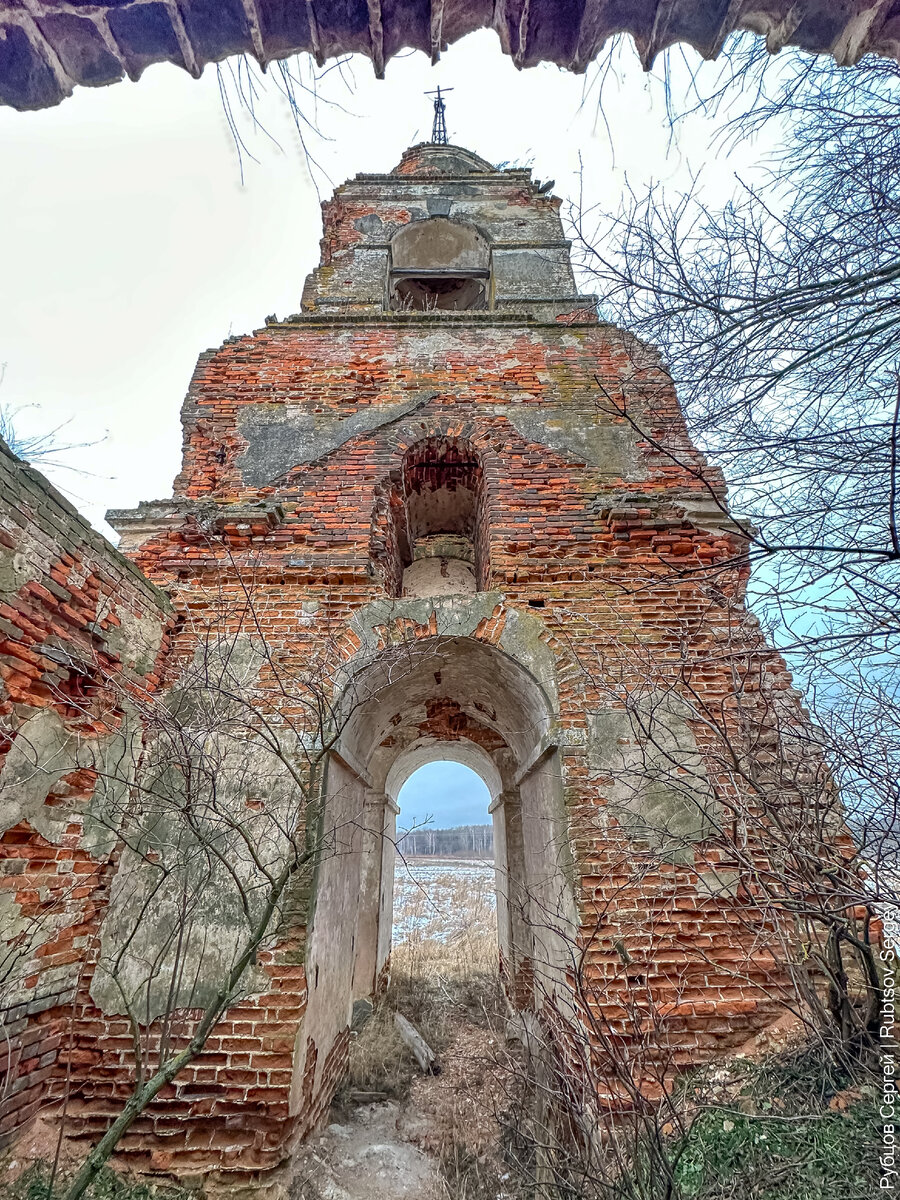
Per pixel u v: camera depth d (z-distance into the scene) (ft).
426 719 29.04
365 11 6.99
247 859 14.30
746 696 15.57
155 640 16.08
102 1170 11.93
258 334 22.68
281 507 18.75
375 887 27.71
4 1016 11.23
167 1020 8.77
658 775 14.97
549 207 29.71
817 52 7.45
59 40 6.93
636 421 20.52
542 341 22.56
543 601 17.74
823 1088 10.96
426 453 22.06
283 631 17.26
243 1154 12.24
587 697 16.28
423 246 31.32
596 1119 10.19
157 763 12.02
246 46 7.17
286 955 13.61
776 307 9.25
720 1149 10.66
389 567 21.03
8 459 10.94
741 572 17.33
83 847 13.33
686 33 7.35
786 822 10.77
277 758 15.33
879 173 8.75
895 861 9.49
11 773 11.22
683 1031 13.04
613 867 14.39
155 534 18.63
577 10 7.11
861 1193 9.08
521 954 24.38
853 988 12.16
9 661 11.02
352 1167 13.94
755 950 13.65
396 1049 20.92
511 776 27.94
